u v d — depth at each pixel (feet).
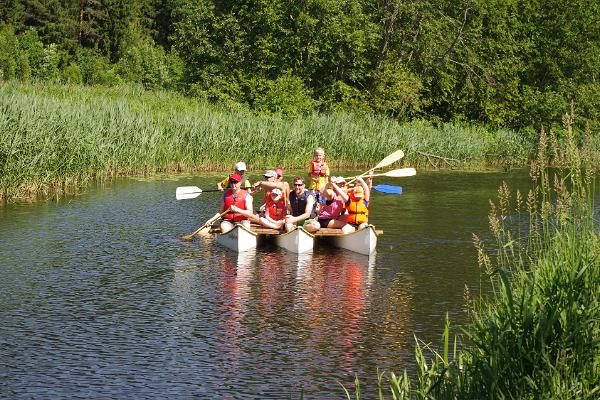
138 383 23.18
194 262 40.06
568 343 17.31
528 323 17.65
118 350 26.03
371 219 54.80
